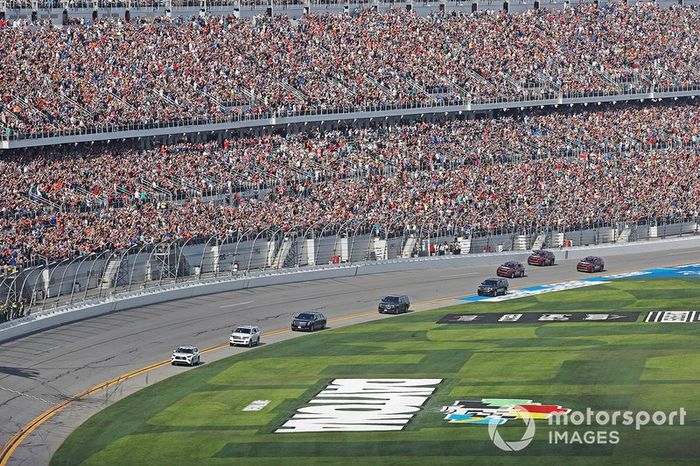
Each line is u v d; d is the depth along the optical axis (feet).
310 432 640.99
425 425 648.79
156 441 631.15
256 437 634.84
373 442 623.77
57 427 651.66
